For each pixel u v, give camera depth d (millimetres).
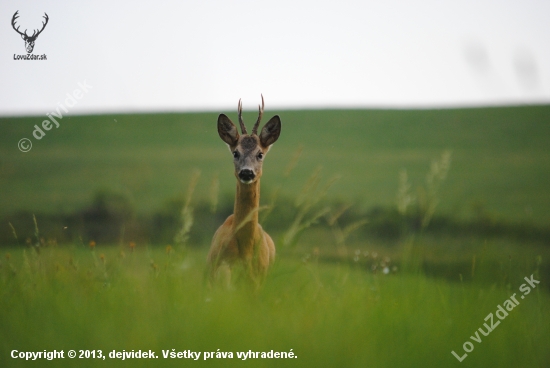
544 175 100812
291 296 18562
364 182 101750
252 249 23516
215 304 16016
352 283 20297
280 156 126500
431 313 16375
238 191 23891
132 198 77125
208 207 64812
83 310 15383
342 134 144125
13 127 137625
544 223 63969
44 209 77312
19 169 105125
